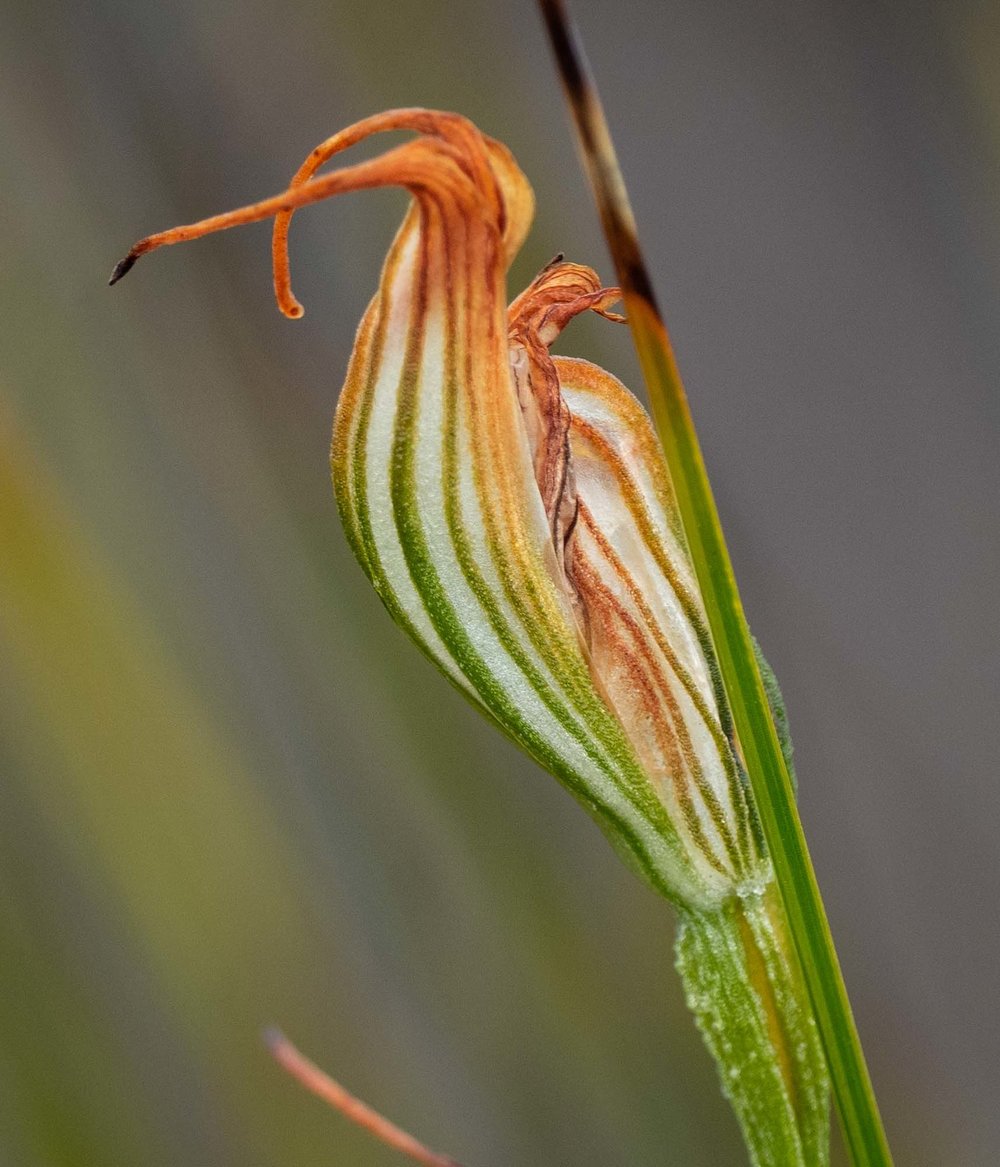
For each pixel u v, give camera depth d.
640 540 0.12
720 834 0.12
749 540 0.22
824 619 0.22
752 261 0.21
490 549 0.12
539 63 0.21
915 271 0.21
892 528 0.21
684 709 0.12
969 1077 0.22
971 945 0.22
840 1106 0.12
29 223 0.22
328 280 0.22
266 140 0.21
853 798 0.22
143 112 0.22
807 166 0.21
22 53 0.21
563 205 0.21
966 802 0.22
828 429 0.21
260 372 0.22
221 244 0.22
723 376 0.21
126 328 0.22
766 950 0.12
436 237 0.12
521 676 0.12
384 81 0.21
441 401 0.12
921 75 0.21
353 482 0.12
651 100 0.21
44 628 0.22
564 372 0.12
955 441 0.21
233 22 0.21
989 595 0.21
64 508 0.22
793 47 0.21
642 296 0.11
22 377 0.22
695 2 0.21
